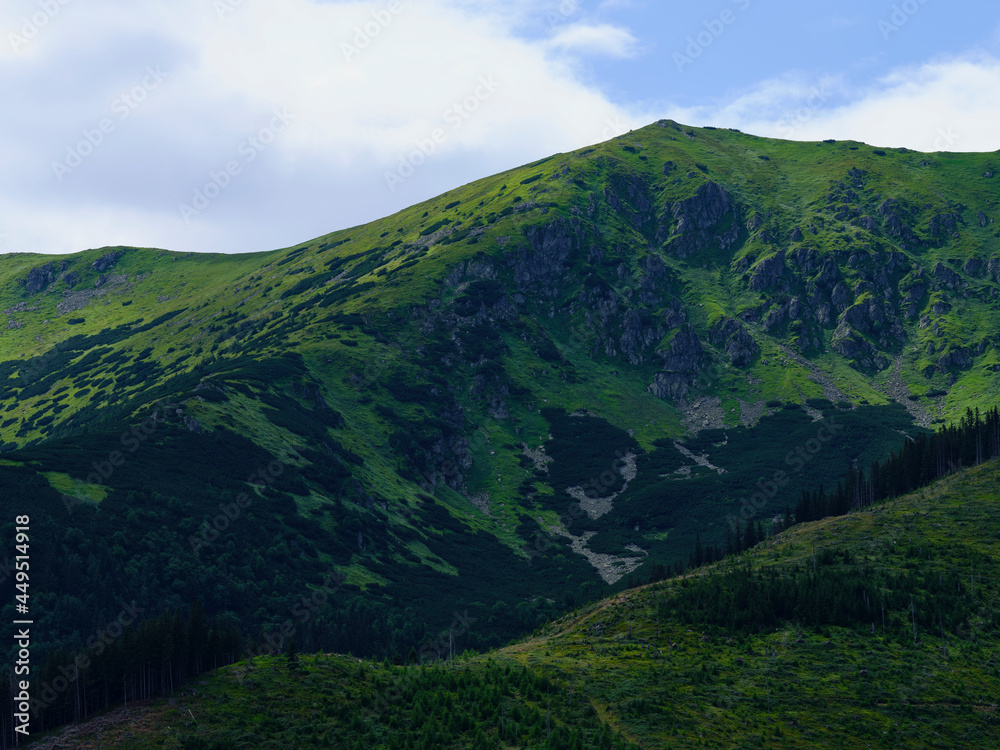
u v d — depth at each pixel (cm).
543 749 8950
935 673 10956
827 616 12325
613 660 11800
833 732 9781
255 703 9500
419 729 9356
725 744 9444
